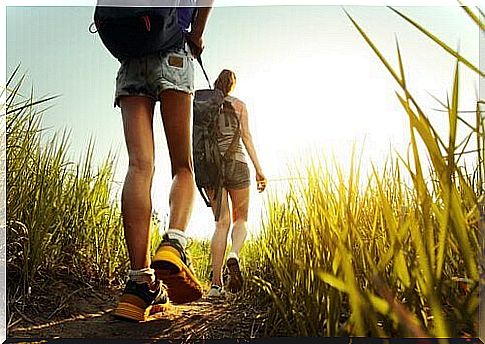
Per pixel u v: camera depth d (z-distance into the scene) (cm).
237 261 192
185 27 174
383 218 119
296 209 164
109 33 159
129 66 165
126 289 162
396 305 77
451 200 73
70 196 200
